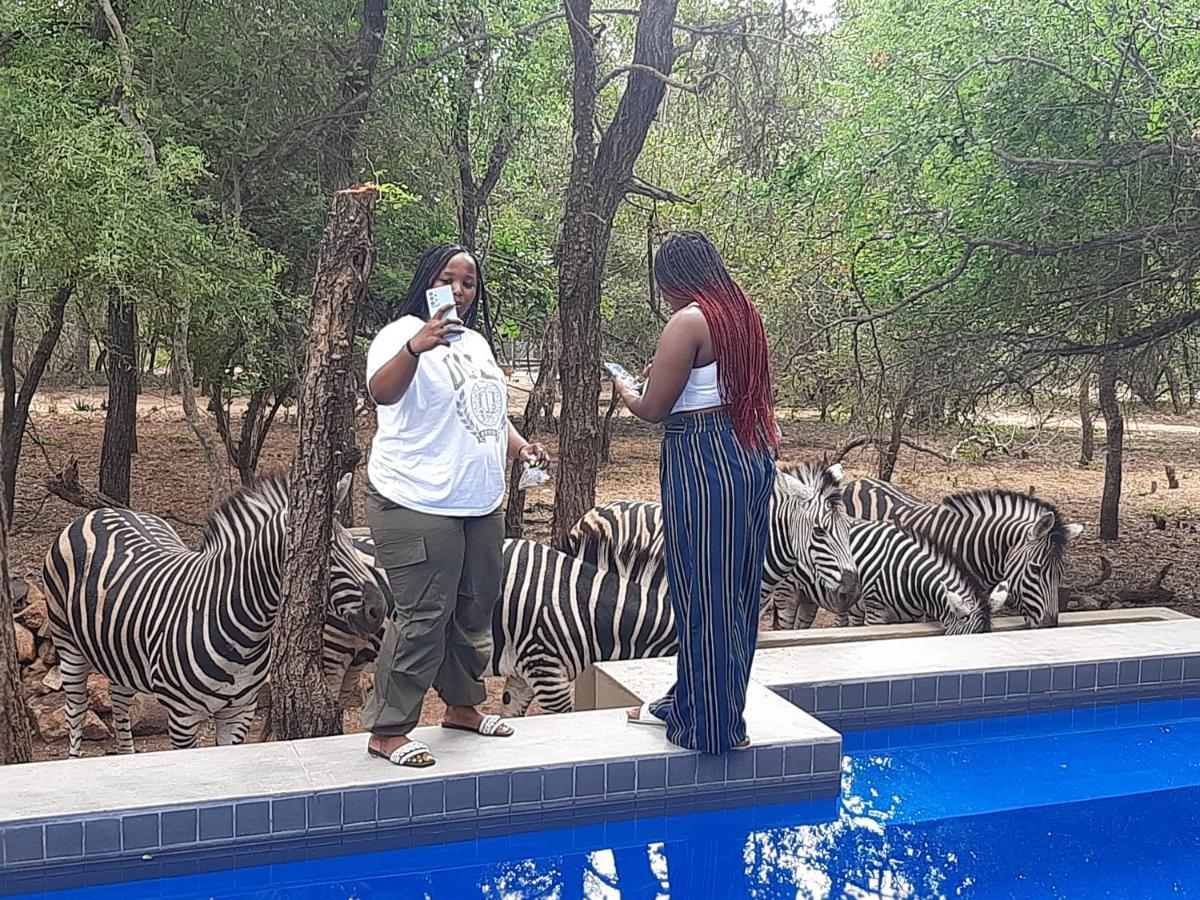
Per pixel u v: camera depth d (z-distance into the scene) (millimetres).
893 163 9266
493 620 5719
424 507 4090
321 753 4531
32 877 3939
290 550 4906
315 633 4984
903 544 7953
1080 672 6137
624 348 21719
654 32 9453
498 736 4738
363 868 4277
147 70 9555
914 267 10016
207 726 6648
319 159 10547
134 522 6062
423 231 11430
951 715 5930
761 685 5512
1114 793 5164
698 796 4672
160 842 4051
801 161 10219
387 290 11164
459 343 4160
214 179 10180
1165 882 4266
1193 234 8344
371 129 10867
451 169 11672
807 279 11258
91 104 8328
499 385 4227
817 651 6238
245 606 5020
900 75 9250
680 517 4355
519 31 10742
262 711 6828
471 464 4113
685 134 12977
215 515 5273
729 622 4449
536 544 5965
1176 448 24234
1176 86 7891
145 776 4285
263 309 9430
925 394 10594
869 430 12523
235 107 9961
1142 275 8820
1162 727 6090
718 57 11039
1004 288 9602
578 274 9469
